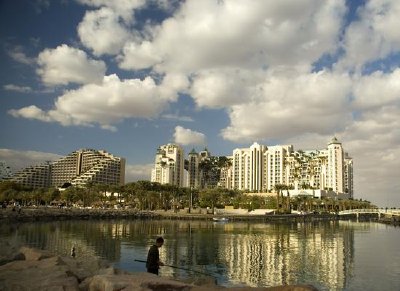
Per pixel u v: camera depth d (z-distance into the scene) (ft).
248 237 288.92
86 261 83.41
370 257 196.54
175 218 529.04
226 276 142.61
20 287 47.96
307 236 316.81
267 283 132.98
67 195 602.44
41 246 202.69
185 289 50.26
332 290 125.90
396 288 128.88
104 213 495.41
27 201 577.02
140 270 142.51
